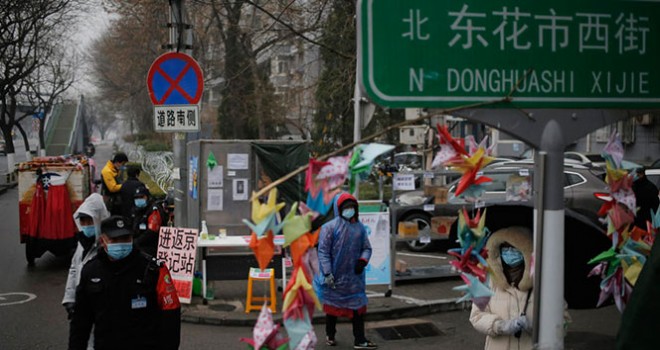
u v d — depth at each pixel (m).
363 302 6.76
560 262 2.53
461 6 2.50
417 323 7.91
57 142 54.88
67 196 11.28
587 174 12.48
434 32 2.48
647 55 2.72
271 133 31.23
